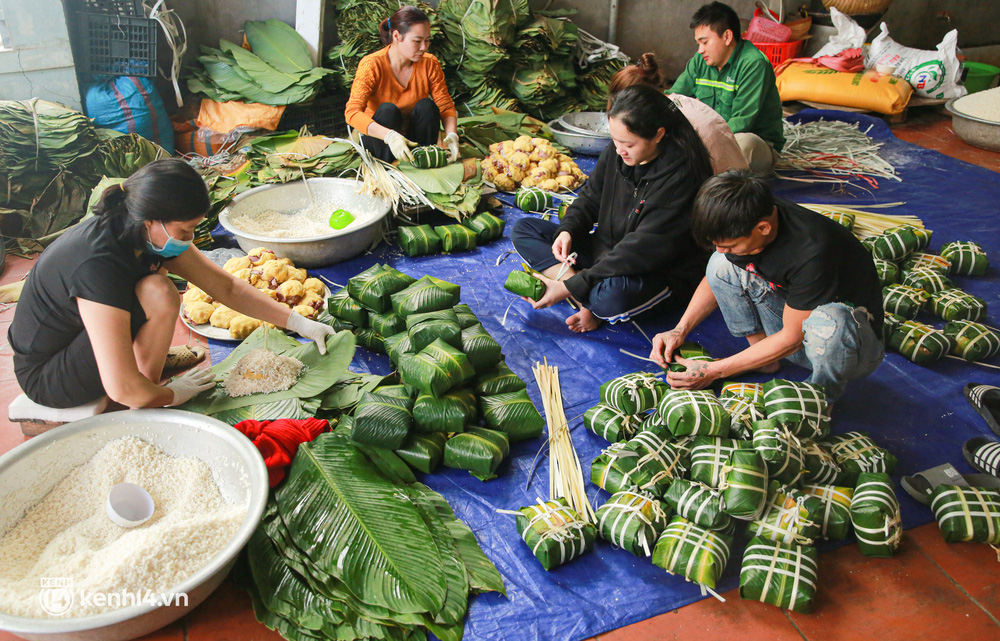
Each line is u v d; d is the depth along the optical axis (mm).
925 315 3150
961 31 7672
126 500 1892
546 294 2906
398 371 2527
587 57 5926
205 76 4816
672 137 2643
